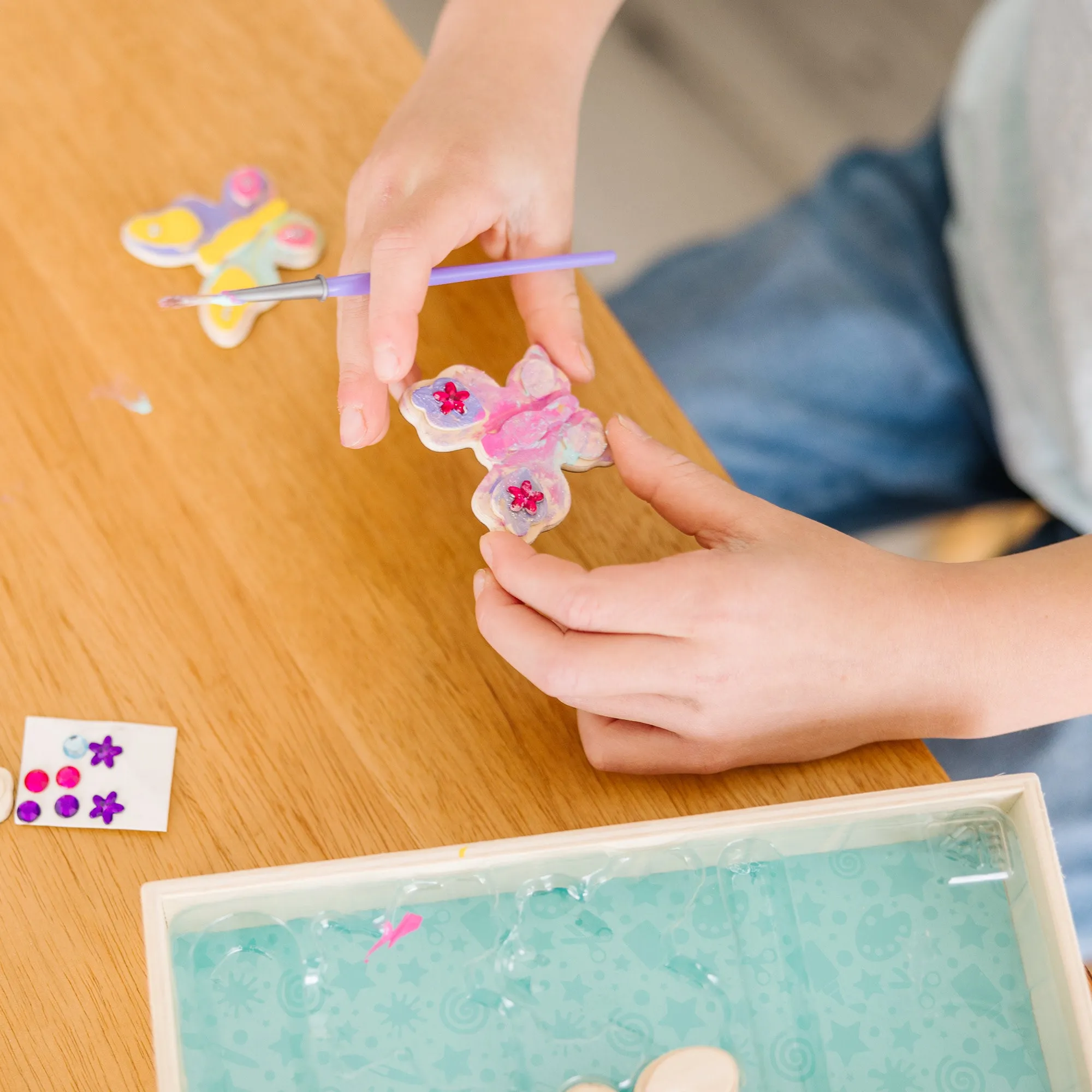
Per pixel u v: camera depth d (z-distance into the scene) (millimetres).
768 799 882
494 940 816
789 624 859
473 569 914
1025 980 816
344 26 1026
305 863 824
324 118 1006
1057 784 1184
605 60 1680
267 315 956
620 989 811
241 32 1020
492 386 913
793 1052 803
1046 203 1133
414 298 895
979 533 1274
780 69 1691
